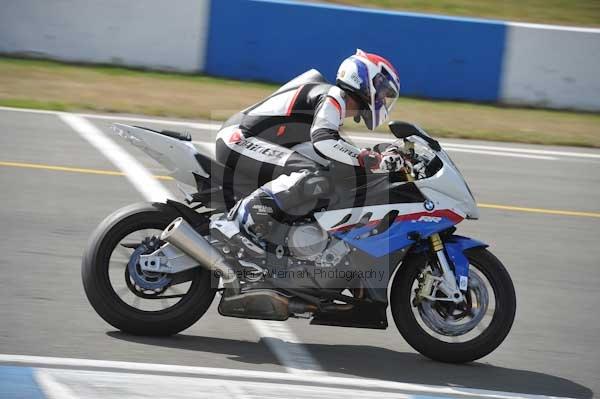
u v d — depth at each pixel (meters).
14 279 22.38
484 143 44.97
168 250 19.16
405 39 53.16
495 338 19.03
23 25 53.09
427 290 19.03
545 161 42.53
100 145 37.72
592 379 19.31
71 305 21.06
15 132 38.69
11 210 28.31
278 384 17.38
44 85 48.31
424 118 48.47
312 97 19.67
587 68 53.34
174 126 42.00
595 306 24.31
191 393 16.52
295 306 18.95
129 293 22.34
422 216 18.89
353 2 65.44
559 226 32.16
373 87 18.88
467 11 67.19
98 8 52.97
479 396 17.67
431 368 19.16
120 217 19.44
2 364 17.20
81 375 16.98
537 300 24.41
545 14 68.44
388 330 21.48
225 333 20.33
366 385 17.75
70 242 25.77
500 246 29.08
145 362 17.98
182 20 53.09
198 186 19.86
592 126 50.72
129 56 53.59
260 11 52.91
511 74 53.50
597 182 39.44
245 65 53.62
